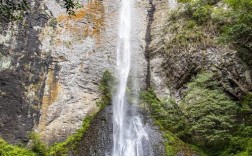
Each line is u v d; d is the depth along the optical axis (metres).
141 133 12.93
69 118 13.49
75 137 12.93
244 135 11.28
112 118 13.67
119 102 14.59
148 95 14.80
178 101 13.68
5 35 13.95
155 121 13.51
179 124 12.83
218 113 11.84
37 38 14.53
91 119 13.70
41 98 13.53
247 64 12.22
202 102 12.21
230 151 11.30
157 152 12.00
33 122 12.98
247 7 10.98
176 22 15.19
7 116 12.72
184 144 12.30
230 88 12.35
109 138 12.72
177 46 14.45
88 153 12.25
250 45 11.66
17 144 12.34
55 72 14.27
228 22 12.81
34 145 12.44
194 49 13.70
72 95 14.10
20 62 13.76
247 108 11.66
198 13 14.16
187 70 13.77
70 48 15.13
